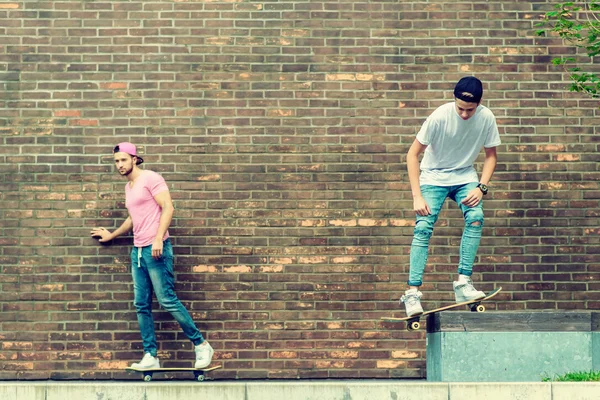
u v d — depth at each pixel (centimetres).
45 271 817
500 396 622
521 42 847
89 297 816
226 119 833
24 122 829
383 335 816
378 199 829
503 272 830
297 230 826
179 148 830
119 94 833
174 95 833
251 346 813
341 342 815
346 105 836
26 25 836
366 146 834
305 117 834
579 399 616
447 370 687
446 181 721
